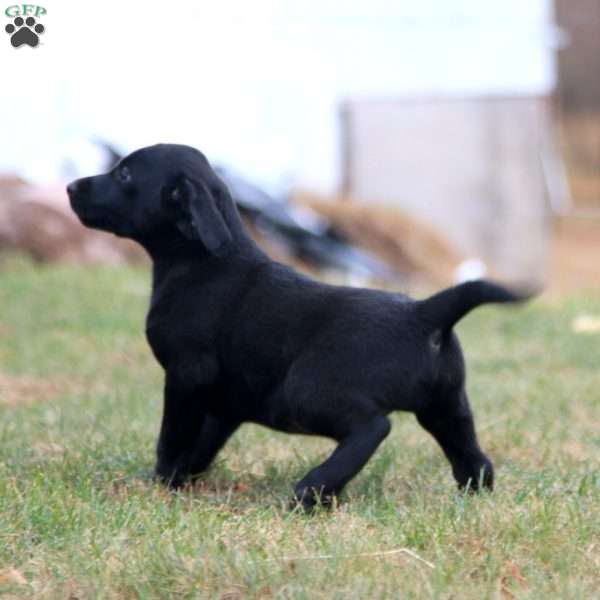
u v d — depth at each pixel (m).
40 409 12.32
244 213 26.33
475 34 32.06
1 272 21.62
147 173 9.03
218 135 29.86
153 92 28.80
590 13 50.59
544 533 7.64
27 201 23.23
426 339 8.34
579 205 42.31
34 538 7.58
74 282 20.55
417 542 7.56
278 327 8.63
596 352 16.23
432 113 31.86
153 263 9.24
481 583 7.03
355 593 6.72
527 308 20.11
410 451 10.30
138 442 10.43
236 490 9.24
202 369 8.83
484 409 12.39
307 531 7.71
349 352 8.30
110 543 7.39
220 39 29.81
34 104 27.22
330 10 31.25
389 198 31.86
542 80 32.44
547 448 10.41
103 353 16.02
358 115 31.53
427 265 28.97
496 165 32.00
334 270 26.31
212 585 6.88
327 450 10.44
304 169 31.12
